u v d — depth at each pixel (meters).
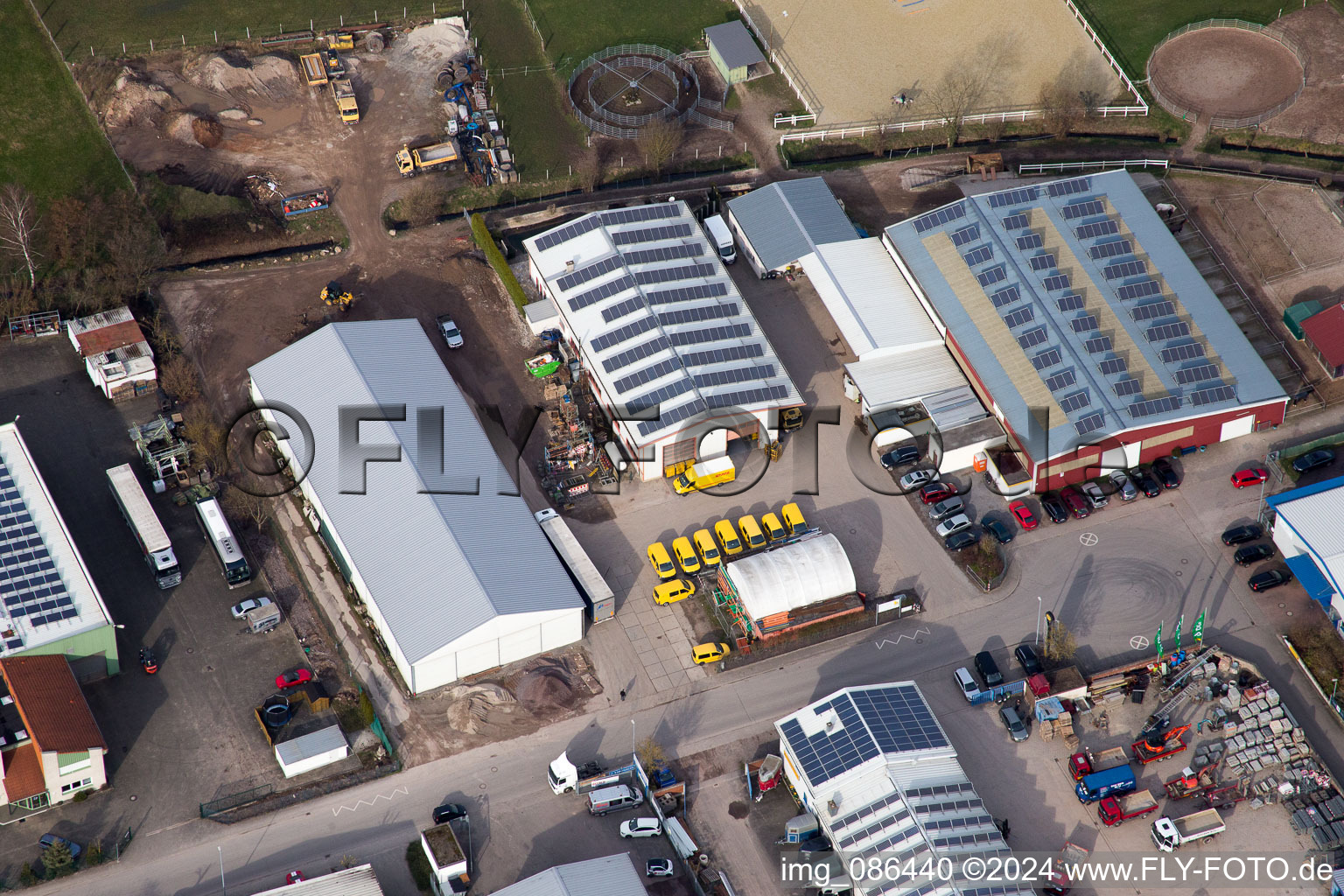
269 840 125.38
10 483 143.38
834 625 140.50
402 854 124.69
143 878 122.75
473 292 169.00
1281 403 151.88
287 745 129.62
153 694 135.00
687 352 154.88
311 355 154.12
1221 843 125.56
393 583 136.75
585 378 160.75
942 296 159.50
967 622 141.25
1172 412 149.62
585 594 140.25
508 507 144.00
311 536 147.50
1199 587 143.50
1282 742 131.12
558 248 165.38
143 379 156.50
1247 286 166.62
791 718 129.75
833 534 148.25
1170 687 135.12
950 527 147.12
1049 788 129.38
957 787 124.62
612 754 131.50
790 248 167.38
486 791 129.12
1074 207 164.88
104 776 127.69
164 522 147.62
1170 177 178.75
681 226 167.62
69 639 131.50
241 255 172.75
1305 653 137.00
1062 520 148.50
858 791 124.12
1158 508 149.88
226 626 140.12
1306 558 140.88
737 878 123.31
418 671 133.38
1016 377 152.00
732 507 150.88
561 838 126.06
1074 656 138.25
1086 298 157.50
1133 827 126.81
